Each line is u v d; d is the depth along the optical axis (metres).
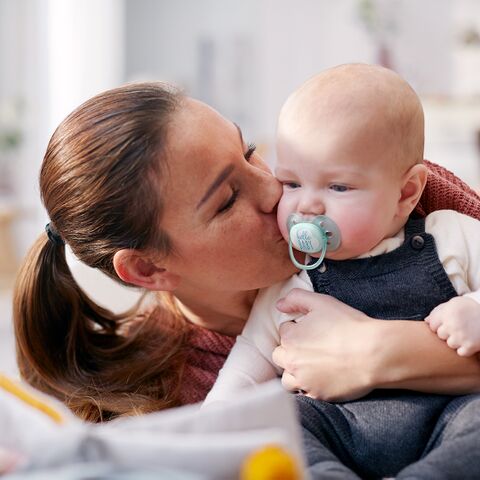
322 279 1.03
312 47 6.56
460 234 1.03
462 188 1.23
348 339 0.97
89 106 1.05
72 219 1.06
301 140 0.98
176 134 0.99
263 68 6.66
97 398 1.14
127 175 1.00
